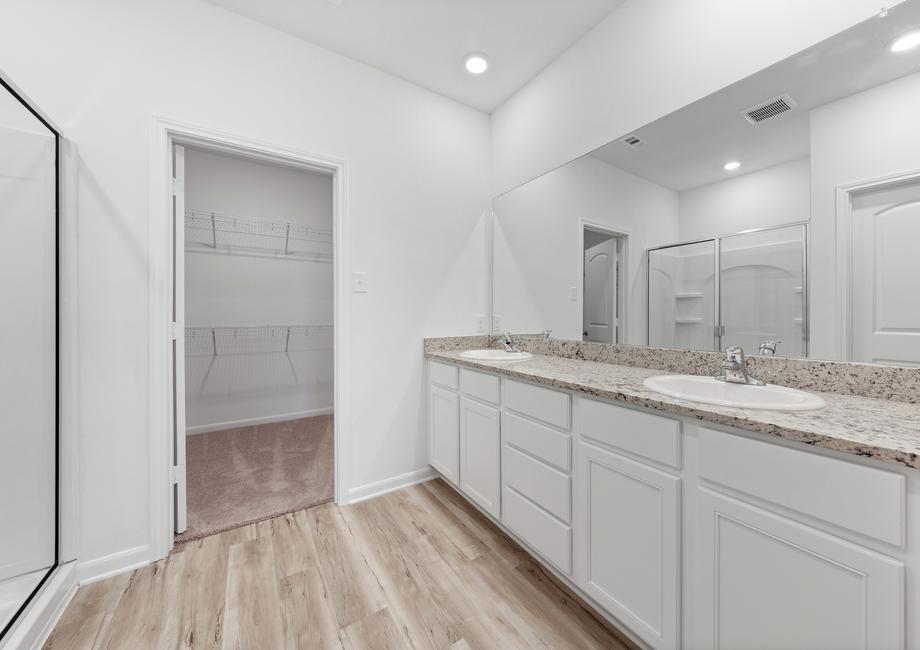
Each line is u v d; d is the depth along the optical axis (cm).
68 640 117
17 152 126
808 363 120
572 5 173
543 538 146
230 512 193
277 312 360
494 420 174
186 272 321
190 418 323
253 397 351
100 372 145
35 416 131
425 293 233
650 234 165
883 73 105
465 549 165
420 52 202
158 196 156
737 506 89
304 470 247
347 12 175
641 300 170
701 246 148
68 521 137
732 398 126
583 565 130
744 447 88
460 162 248
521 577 148
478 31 188
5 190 124
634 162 170
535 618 128
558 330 212
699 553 97
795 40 120
